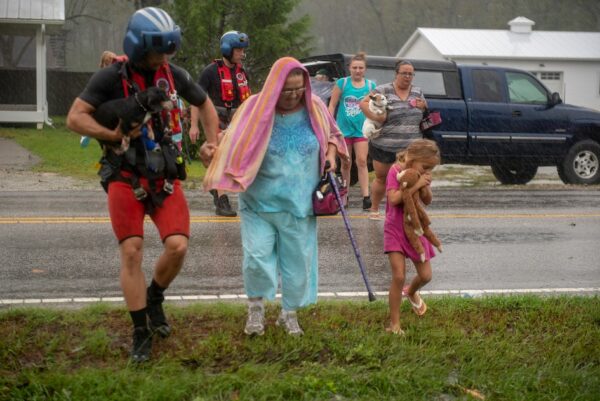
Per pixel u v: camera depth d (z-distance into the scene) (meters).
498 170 21.34
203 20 32.88
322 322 7.04
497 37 44.06
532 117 19.84
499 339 6.80
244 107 6.54
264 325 6.88
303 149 6.54
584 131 20.44
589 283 9.76
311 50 35.31
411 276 9.84
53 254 10.62
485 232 13.05
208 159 6.54
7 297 8.48
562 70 43.47
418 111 12.99
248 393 5.45
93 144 26.50
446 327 7.04
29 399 5.31
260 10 33.34
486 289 9.30
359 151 14.52
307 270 6.66
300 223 6.56
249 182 6.35
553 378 6.01
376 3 79.50
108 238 11.72
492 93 19.61
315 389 5.61
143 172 5.95
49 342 6.39
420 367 6.05
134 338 6.14
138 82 5.96
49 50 60.28
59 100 44.56
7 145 25.81
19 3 32.94
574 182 20.52
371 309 7.54
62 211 13.99
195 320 7.07
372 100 12.76
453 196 17.55
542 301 7.89
